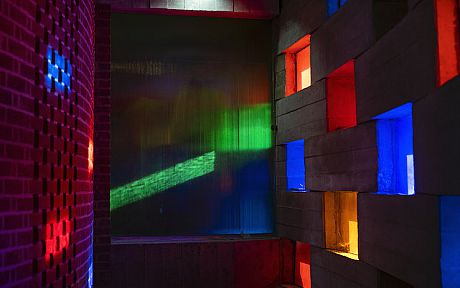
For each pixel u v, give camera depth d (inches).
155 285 367.9
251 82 413.7
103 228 288.4
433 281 192.7
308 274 377.4
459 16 186.9
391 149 261.0
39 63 111.3
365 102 269.1
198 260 374.9
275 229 410.0
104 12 293.9
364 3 269.4
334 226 335.6
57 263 120.6
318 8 337.1
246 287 382.6
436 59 185.3
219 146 408.8
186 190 404.8
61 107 125.1
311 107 351.6
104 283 286.8
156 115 402.9
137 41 402.6
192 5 392.5
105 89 291.9
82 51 147.2
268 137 414.3
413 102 210.2
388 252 240.5
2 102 95.2
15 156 99.5
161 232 400.5
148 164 400.5
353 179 288.4
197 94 407.8
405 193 251.9
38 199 109.0
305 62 388.5
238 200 410.0
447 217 187.6
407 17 213.5
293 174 399.2
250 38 414.6
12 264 97.6
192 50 407.8
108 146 290.0
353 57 286.0
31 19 107.6
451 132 171.3
